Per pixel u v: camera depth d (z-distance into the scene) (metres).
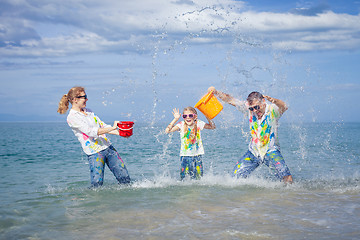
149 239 2.52
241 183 4.75
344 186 4.56
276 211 3.25
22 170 6.56
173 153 9.41
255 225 2.81
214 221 2.95
